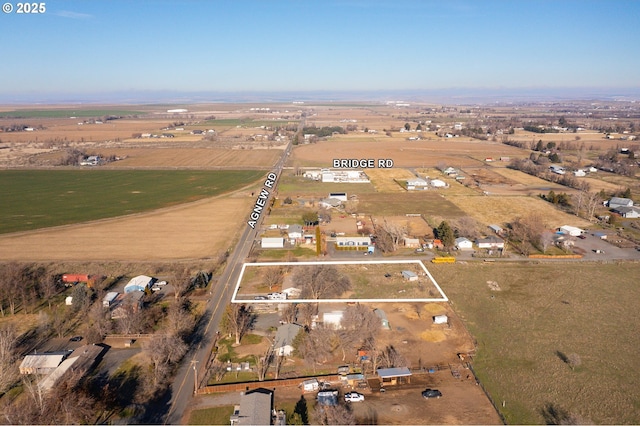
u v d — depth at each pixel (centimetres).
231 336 6156
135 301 6781
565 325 6512
